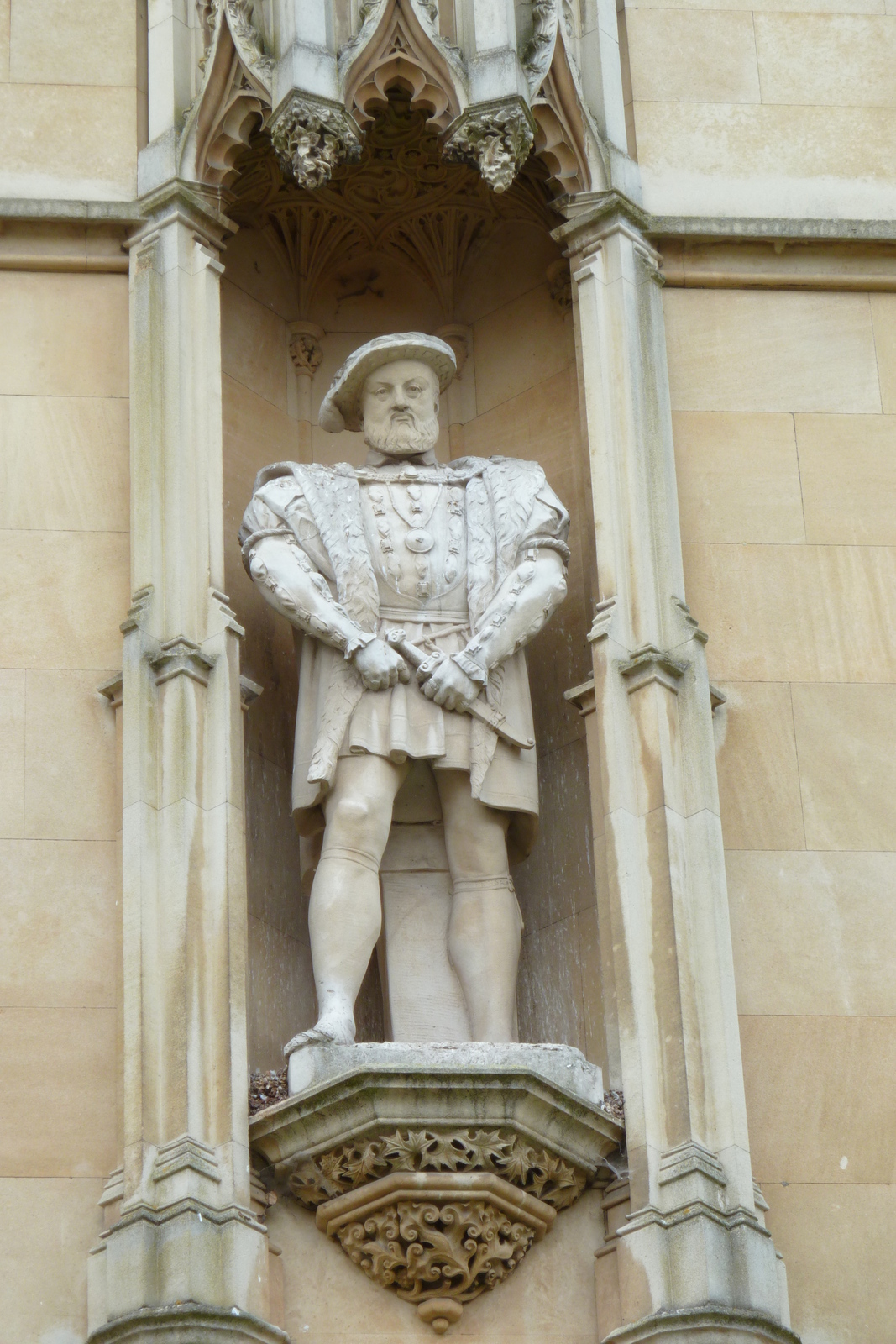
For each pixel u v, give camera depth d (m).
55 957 9.56
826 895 9.92
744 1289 8.94
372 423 10.52
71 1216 9.17
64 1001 9.50
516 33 10.85
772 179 11.09
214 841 9.52
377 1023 10.23
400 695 9.91
